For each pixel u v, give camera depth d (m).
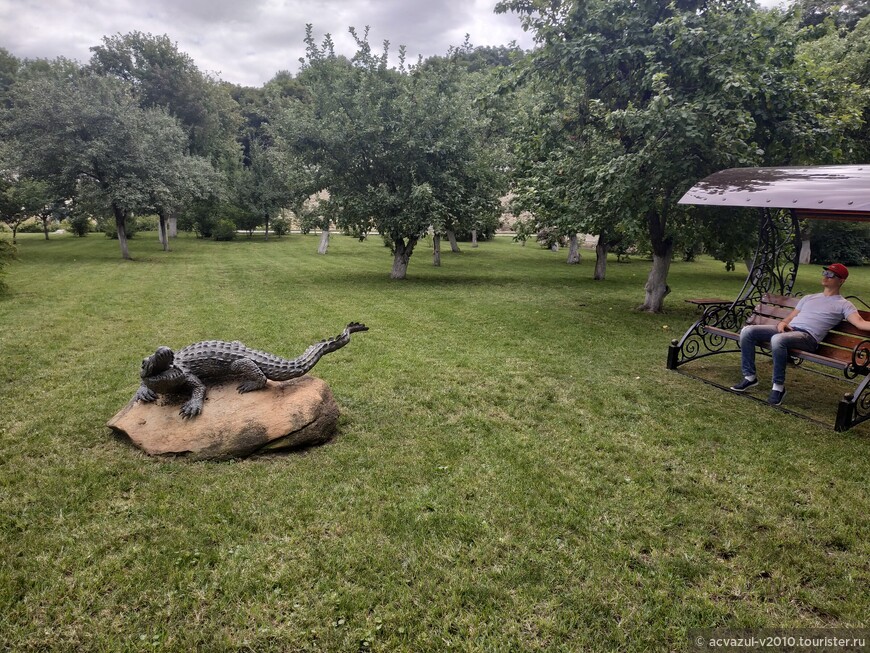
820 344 6.09
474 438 5.14
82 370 6.98
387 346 8.62
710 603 2.98
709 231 11.75
